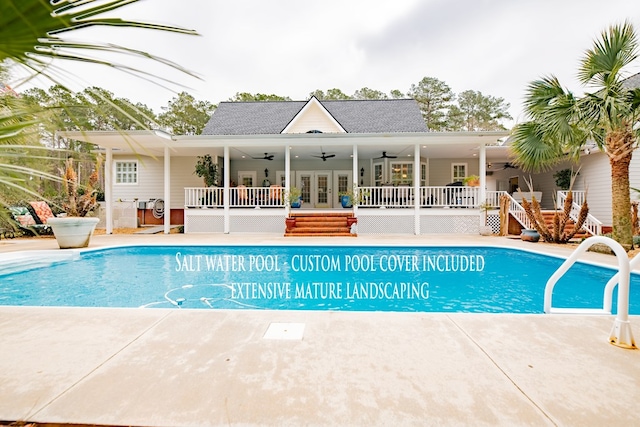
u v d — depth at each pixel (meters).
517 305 4.21
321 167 15.73
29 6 0.67
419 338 2.20
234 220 11.31
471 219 10.88
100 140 10.12
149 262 6.97
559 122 6.34
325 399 1.49
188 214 11.40
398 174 14.74
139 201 14.20
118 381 1.64
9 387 1.58
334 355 1.94
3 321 2.53
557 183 13.52
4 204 1.11
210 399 1.49
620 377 1.68
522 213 10.89
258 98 31.33
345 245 8.07
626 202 6.71
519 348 2.03
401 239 9.23
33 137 1.11
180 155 14.52
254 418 1.36
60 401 1.47
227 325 2.44
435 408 1.42
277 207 11.44
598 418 1.35
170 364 1.83
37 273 6.00
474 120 33.41
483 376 1.69
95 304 4.25
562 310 2.83
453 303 4.33
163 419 1.35
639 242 7.27
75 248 7.42
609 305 2.77
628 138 6.64
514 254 7.46
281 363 1.84
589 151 11.12
